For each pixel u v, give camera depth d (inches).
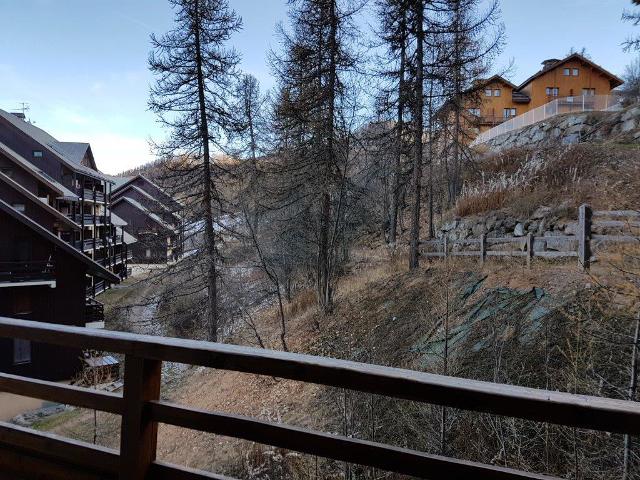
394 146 584.1
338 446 53.9
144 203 1396.4
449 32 506.3
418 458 50.3
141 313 858.8
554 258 357.7
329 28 518.0
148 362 62.8
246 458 245.6
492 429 195.6
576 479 157.9
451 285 366.6
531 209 471.8
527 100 1285.7
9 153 810.2
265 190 578.6
